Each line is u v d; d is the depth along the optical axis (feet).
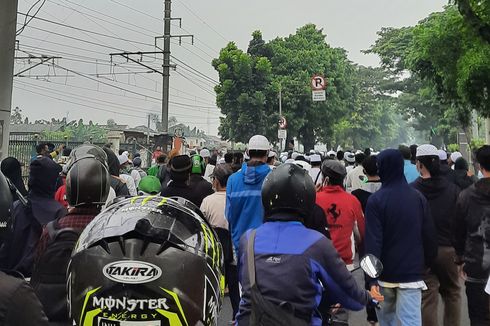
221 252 8.56
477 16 32.37
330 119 136.77
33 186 12.01
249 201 17.48
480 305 15.39
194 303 7.05
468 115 53.93
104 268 6.91
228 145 136.77
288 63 130.52
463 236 16.08
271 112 123.24
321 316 8.89
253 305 8.32
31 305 5.59
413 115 174.29
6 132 41.68
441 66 49.57
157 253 6.99
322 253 8.65
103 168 10.11
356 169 29.71
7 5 40.93
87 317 6.87
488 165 15.51
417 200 14.71
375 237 14.49
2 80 41.14
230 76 120.78
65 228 9.41
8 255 11.28
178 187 20.35
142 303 6.75
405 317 14.42
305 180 9.21
